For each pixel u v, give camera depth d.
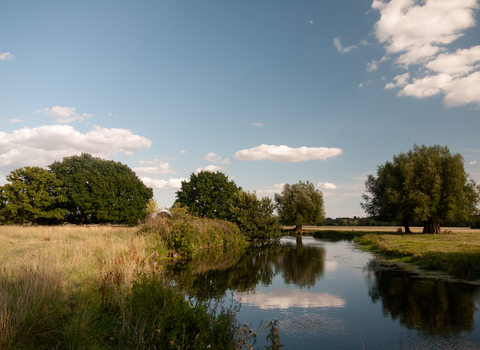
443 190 36.16
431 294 9.17
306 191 55.75
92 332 4.74
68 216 50.38
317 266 15.23
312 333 6.18
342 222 104.50
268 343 5.65
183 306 5.21
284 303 8.43
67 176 48.88
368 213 45.00
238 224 34.50
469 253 14.61
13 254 11.38
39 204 43.25
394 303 8.32
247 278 11.95
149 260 10.76
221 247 25.92
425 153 38.66
